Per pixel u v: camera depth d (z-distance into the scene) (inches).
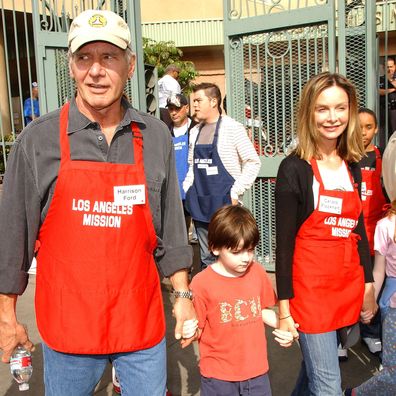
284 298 92.4
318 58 193.0
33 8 196.9
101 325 71.3
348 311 93.1
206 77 693.9
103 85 70.8
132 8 193.3
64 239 70.9
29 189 71.7
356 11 185.2
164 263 83.1
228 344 95.6
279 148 204.5
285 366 138.9
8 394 128.3
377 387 99.5
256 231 95.1
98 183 70.9
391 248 101.3
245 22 202.4
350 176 95.3
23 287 73.9
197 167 167.5
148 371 75.7
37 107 234.8
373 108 185.5
